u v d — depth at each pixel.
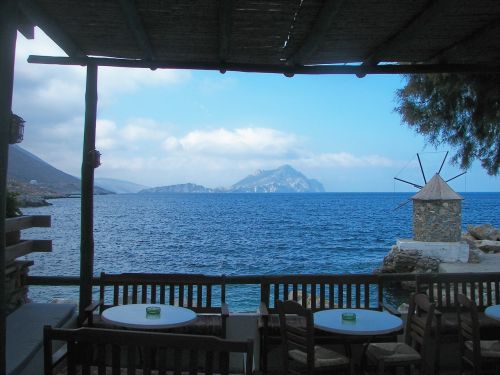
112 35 5.69
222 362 3.22
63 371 5.22
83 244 6.34
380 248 41.53
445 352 6.32
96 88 6.32
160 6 4.90
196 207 129.25
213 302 18.00
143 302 6.28
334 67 6.34
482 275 6.75
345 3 4.83
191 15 5.10
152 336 3.24
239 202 173.00
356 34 5.63
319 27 5.14
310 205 139.62
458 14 5.21
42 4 4.88
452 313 6.62
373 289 22.47
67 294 19.14
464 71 6.39
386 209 113.94
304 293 6.34
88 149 6.32
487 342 5.42
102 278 6.33
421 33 5.78
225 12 4.79
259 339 6.18
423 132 10.20
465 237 32.12
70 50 6.01
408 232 55.91
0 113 3.85
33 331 5.54
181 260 34.00
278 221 73.88
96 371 4.46
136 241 45.31
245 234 53.19
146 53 6.07
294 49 6.05
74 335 3.35
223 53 6.04
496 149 9.53
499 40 5.80
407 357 4.88
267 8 4.93
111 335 3.32
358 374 5.79
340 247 42.19
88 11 5.05
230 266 31.84
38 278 6.79
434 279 6.69
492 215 88.88
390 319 5.15
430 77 9.59
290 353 5.11
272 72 6.34
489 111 8.84
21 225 6.46
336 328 4.75
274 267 31.67
